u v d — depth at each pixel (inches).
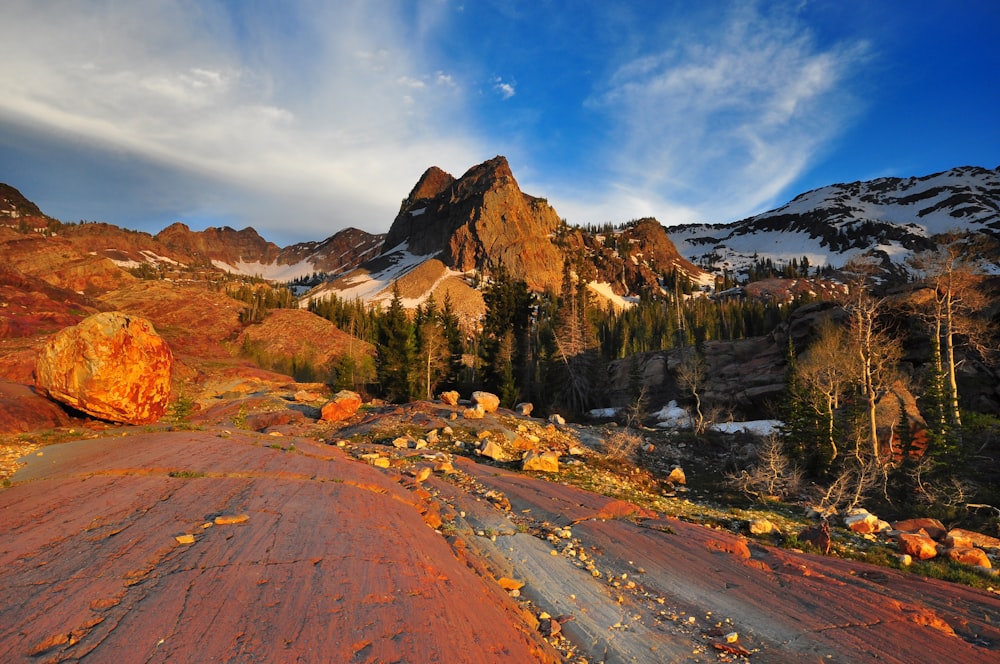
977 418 1192.8
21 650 174.9
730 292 7303.2
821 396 1318.9
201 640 191.9
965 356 1491.1
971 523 888.9
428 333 2439.7
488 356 2605.8
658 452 1437.0
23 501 350.9
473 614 266.8
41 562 251.0
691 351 2229.3
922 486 1042.7
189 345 3528.5
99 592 222.8
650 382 2367.1
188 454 508.4
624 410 2237.9
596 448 1333.7
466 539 454.9
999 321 1432.1
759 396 1851.6
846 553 595.5
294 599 233.0
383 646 207.2
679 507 799.7
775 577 430.6
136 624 198.5
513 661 236.4
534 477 846.5
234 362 3361.2
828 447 1230.3
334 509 378.6
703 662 296.0
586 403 2507.4
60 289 3329.2
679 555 470.0
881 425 1243.2
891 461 1143.0
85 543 277.3
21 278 3105.3
